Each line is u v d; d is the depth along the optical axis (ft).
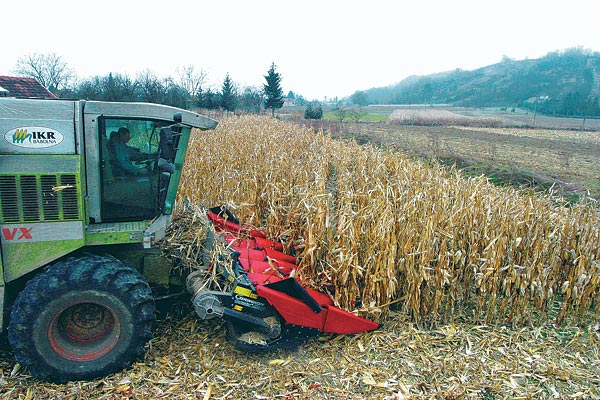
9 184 14.42
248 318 16.56
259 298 16.71
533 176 45.75
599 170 54.80
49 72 159.84
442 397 15.10
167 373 15.65
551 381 16.25
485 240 20.92
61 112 14.85
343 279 18.66
